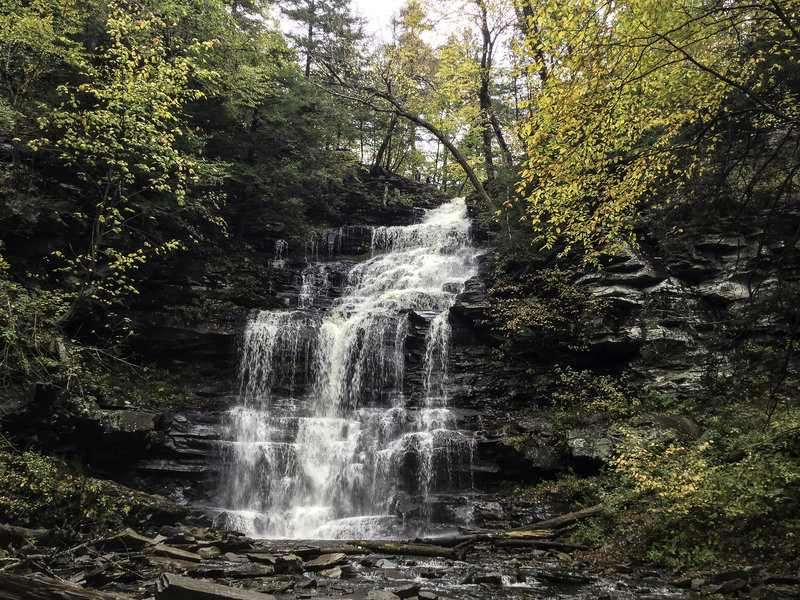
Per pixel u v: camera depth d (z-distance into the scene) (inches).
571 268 689.6
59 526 410.9
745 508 353.7
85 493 437.7
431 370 709.9
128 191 656.4
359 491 569.3
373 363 705.0
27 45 561.9
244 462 565.9
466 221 1009.5
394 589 283.7
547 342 665.0
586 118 347.3
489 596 301.7
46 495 419.5
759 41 338.6
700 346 592.4
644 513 410.0
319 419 633.6
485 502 521.0
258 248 925.8
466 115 991.0
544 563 377.1
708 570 330.6
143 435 533.6
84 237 637.3
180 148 697.0
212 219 740.7
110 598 171.2
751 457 393.4
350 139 1208.8
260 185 861.8
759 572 308.3
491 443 570.6
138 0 641.6
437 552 398.9
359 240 1021.2
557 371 644.7
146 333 676.7
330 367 724.7
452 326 729.0
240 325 722.2
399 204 1178.0
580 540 422.9
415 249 956.0
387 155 1482.5
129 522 441.1
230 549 389.1
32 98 589.3
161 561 341.4
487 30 917.8
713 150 382.0
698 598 291.0
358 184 1163.9
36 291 564.7
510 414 637.9
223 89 788.0
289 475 579.2
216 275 781.9
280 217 934.4
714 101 349.1
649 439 491.5
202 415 623.5
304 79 917.8
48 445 487.2
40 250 595.5
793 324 356.8
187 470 546.9
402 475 567.2
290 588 306.5
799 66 330.3
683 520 374.9
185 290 729.0
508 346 688.4
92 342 648.4
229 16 753.6
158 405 620.4
